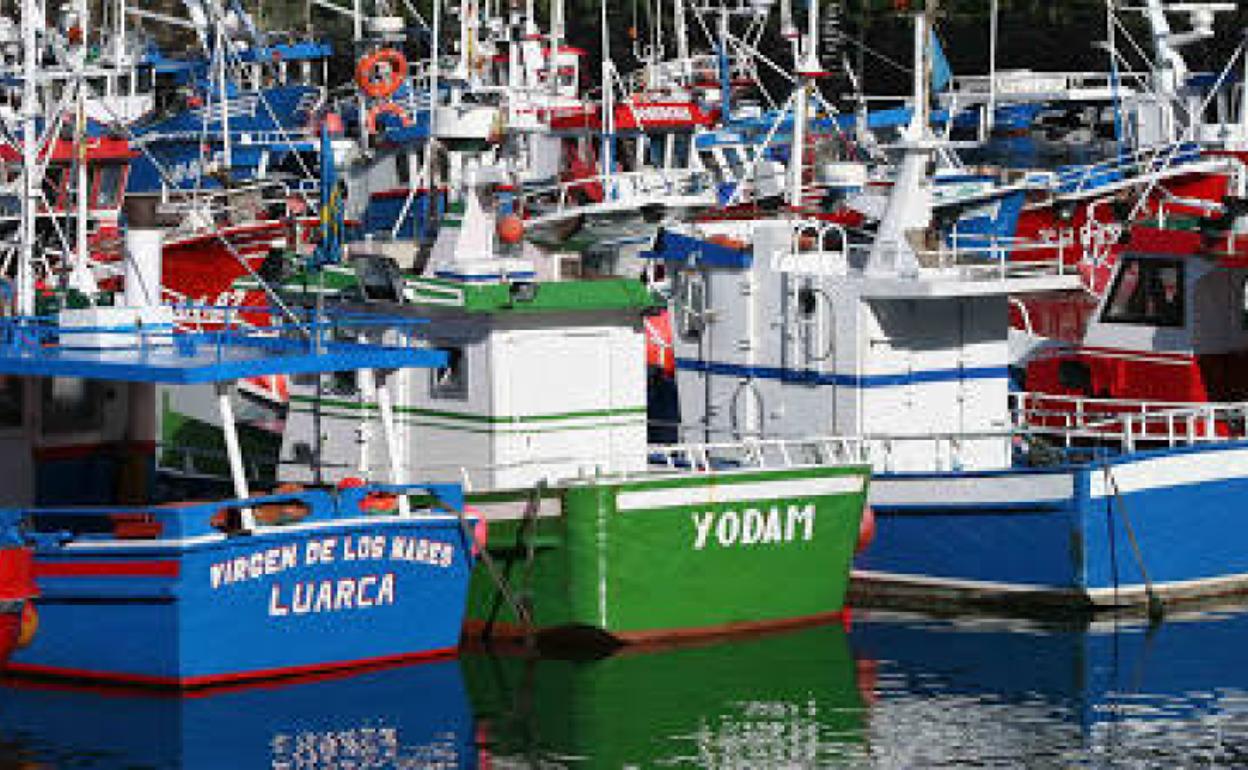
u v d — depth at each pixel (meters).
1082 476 68.50
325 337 69.50
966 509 70.56
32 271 73.25
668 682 60.72
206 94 131.50
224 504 57.91
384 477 68.62
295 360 60.19
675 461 76.88
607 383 68.00
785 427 74.62
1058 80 130.38
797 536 66.94
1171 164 109.88
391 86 94.94
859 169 87.19
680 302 77.50
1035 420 78.69
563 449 67.19
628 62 161.88
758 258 75.25
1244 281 76.25
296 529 58.84
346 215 108.12
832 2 154.00
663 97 121.44
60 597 59.03
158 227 105.44
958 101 129.62
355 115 127.81
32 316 65.94
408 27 151.25
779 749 54.44
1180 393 75.88
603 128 113.88
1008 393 76.62
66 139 99.62
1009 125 128.50
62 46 93.50
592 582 63.53
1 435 65.69
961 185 97.56
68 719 56.25
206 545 57.44
